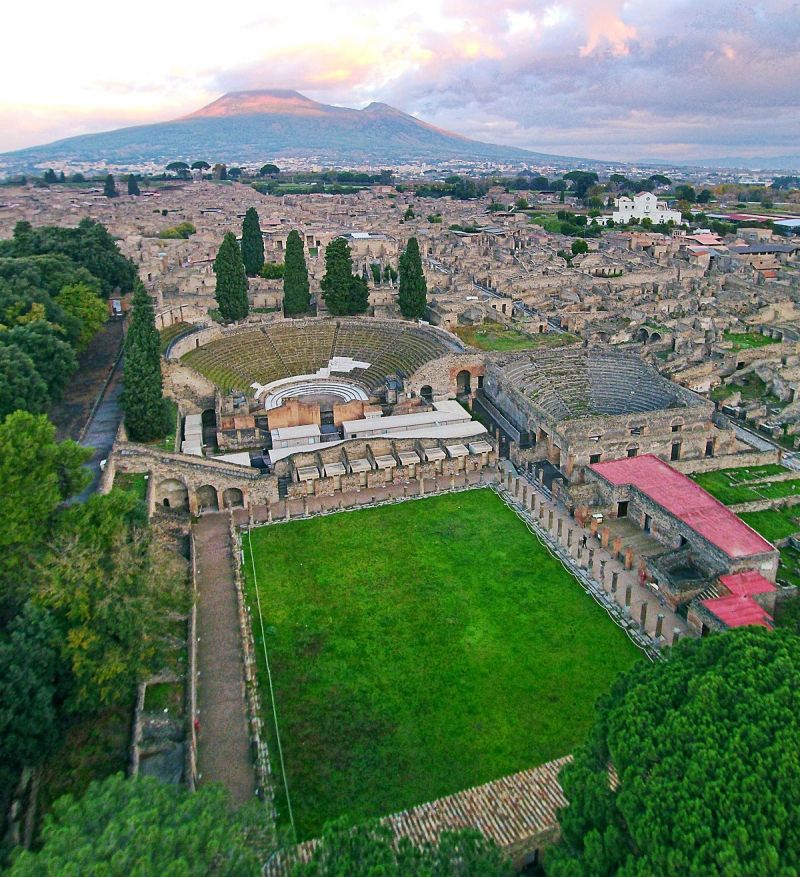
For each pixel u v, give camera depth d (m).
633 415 87.88
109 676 43.62
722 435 91.94
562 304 150.12
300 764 46.91
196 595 62.84
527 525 76.62
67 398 96.81
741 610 57.38
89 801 29.22
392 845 31.83
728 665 33.31
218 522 78.12
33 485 51.25
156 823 27.72
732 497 78.25
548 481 86.88
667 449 90.56
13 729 39.66
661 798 27.86
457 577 67.44
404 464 86.75
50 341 87.50
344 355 122.31
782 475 82.25
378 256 192.50
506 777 44.19
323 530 76.19
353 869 28.92
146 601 47.62
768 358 116.44
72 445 55.75
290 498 83.06
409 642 58.59
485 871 29.88
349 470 85.56
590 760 33.44
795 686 31.08
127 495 55.81
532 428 95.88
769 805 26.59
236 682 53.53
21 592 47.44
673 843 26.44
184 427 97.12
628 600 62.75
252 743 47.50
